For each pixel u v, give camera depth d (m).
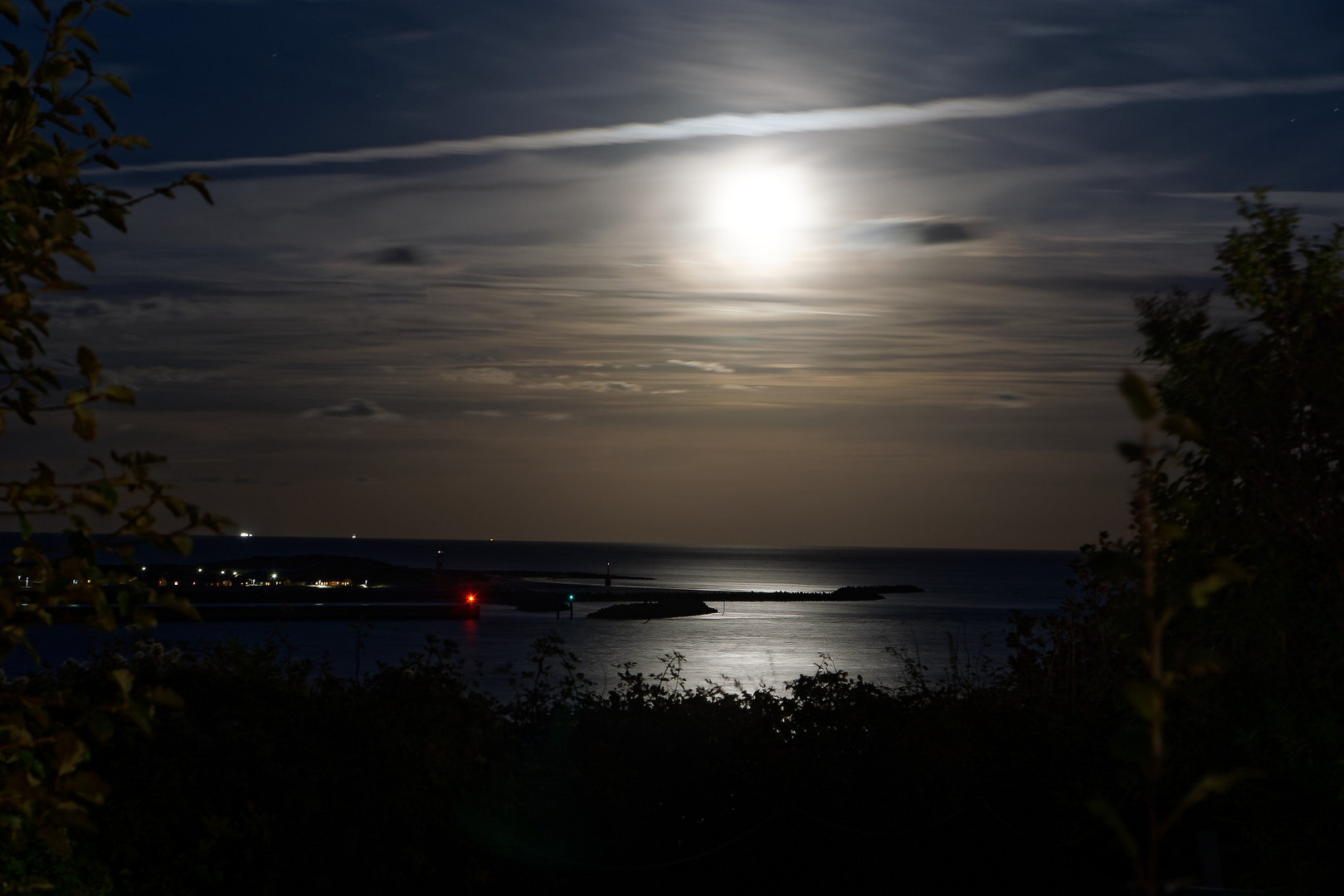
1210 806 6.05
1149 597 1.97
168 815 5.27
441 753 6.18
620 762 7.15
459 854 6.27
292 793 5.66
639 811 7.12
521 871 6.58
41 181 2.90
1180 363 5.02
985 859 7.58
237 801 5.57
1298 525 4.78
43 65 2.89
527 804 6.79
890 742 7.74
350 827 5.81
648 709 7.71
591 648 51.88
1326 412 4.74
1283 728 4.54
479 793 6.46
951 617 104.38
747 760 7.45
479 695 7.08
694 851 7.20
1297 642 4.83
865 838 7.43
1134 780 5.68
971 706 8.16
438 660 7.30
